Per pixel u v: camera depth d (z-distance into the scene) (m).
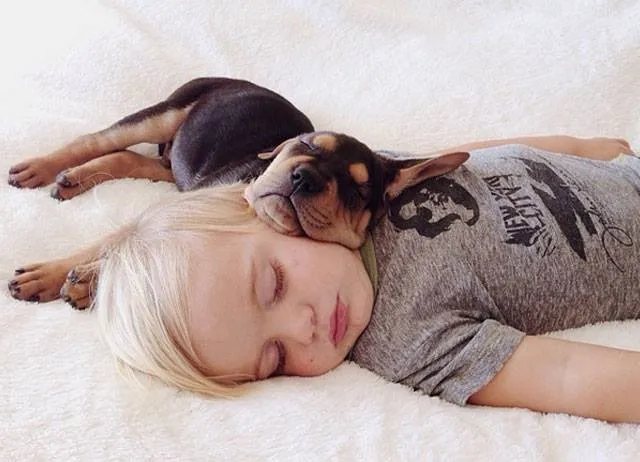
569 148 0.77
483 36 0.89
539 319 0.61
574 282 0.61
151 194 0.78
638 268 0.63
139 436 0.51
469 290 0.59
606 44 0.86
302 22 0.92
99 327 0.59
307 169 0.61
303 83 0.90
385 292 0.60
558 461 0.51
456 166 0.64
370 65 0.89
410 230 0.62
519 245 0.61
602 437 0.52
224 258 0.57
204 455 0.50
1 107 0.86
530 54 0.86
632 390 0.53
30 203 0.72
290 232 0.60
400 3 0.93
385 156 0.70
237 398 0.55
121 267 0.60
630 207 0.65
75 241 0.70
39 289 0.63
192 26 0.92
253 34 0.92
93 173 0.77
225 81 0.86
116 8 0.94
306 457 0.50
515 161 0.67
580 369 0.54
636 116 0.85
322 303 0.57
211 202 0.63
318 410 0.53
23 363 0.56
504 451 0.51
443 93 0.85
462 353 0.56
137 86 0.88
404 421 0.53
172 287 0.56
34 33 0.93
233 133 0.81
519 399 0.55
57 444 0.50
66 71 0.88
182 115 0.84
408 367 0.58
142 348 0.56
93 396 0.53
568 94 0.84
